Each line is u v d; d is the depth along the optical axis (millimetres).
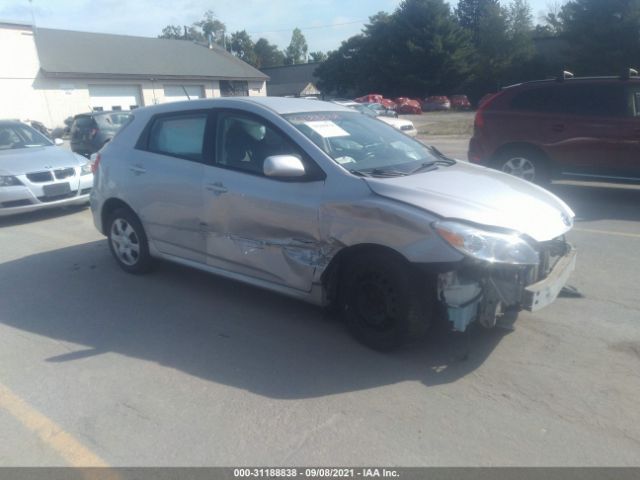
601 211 8086
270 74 73625
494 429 3109
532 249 3561
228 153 4660
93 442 3092
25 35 29328
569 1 50781
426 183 3982
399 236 3619
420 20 56844
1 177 8070
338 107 5094
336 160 4117
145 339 4332
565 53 50500
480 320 3699
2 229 8117
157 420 3273
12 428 3238
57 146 9797
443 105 52375
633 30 46156
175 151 5102
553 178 8953
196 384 3654
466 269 3537
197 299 5105
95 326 4594
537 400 3377
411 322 3732
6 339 4391
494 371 3717
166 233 5211
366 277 3916
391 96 60906
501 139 9227
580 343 4066
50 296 5285
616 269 5582
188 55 41688
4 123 9695
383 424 3180
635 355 3877
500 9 58562
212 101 4906
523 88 9086
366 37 62531
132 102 35281
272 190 4262
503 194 4008
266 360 3947
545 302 3666
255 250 4469
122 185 5465
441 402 3377
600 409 3271
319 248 4047
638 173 8195
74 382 3723
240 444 3039
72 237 7492
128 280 5648
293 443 3035
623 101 8242
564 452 2912
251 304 4953
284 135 4324
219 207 4621
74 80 31734
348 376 3701
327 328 4422
